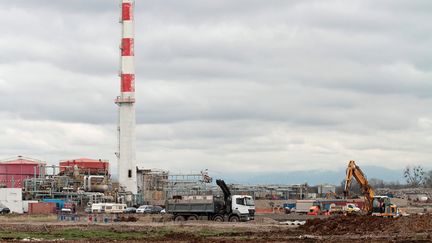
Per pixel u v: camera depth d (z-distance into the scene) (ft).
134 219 349.82
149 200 602.03
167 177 625.82
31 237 234.79
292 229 261.24
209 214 326.85
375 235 226.17
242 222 312.29
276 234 241.35
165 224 291.79
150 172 627.87
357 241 203.72
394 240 204.64
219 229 264.11
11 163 616.39
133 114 599.57
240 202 322.34
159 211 465.47
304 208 534.78
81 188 559.79
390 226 244.83
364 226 249.14
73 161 616.80
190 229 264.72
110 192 557.74
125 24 597.11
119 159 599.57
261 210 518.78
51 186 551.18
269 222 315.99
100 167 618.03
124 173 596.29
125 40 597.11
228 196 325.42
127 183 595.88
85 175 589.32
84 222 329.11
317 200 557.33
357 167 331.77
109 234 247.29
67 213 443.32
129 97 597.93
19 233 253.85
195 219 327.67
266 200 590.96
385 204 324.19
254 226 278.05
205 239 218.38
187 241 211.41
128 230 262.88
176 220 328.70
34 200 525.34
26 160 626.23
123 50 597.93
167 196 565.53
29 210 484.33
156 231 258.57
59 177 564.71
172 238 225.56
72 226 285.43
